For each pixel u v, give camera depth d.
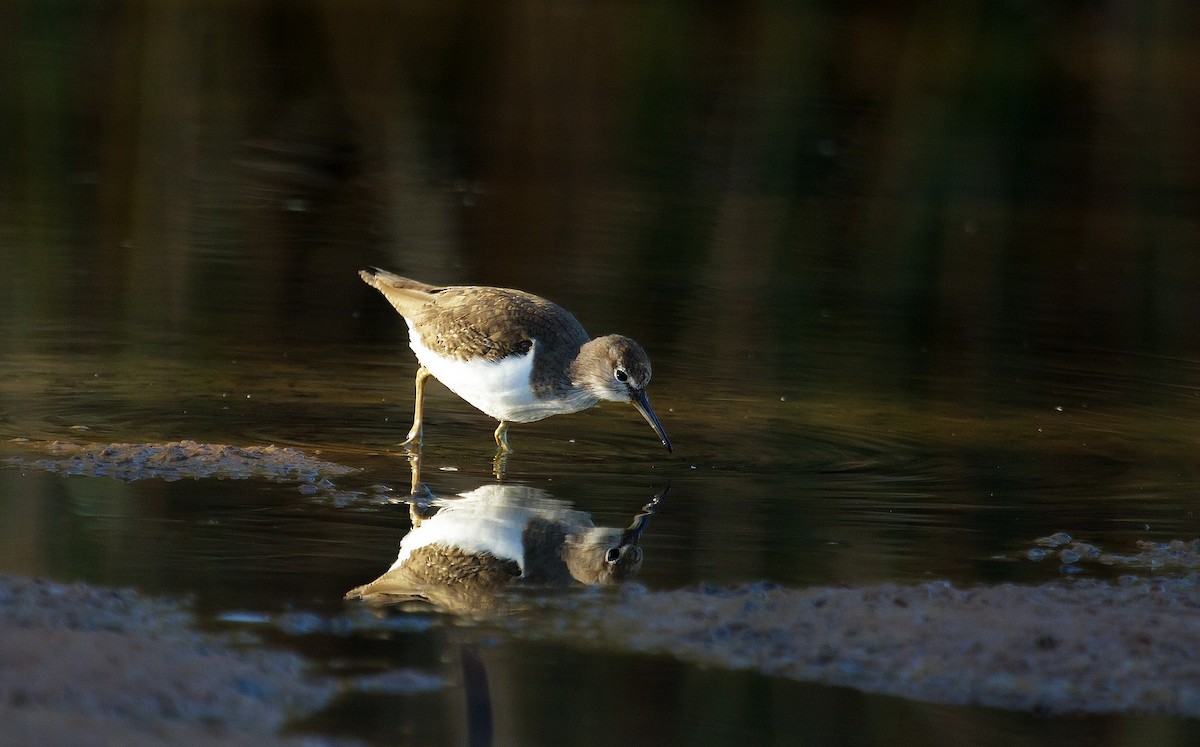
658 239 22.23
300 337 16.20
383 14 39.78
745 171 27.39
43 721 6.62
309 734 7.21
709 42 38.09
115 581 9.20
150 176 24.27
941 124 31.64
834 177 27.27
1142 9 41.94
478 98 32.22
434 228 21.94
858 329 17.91
